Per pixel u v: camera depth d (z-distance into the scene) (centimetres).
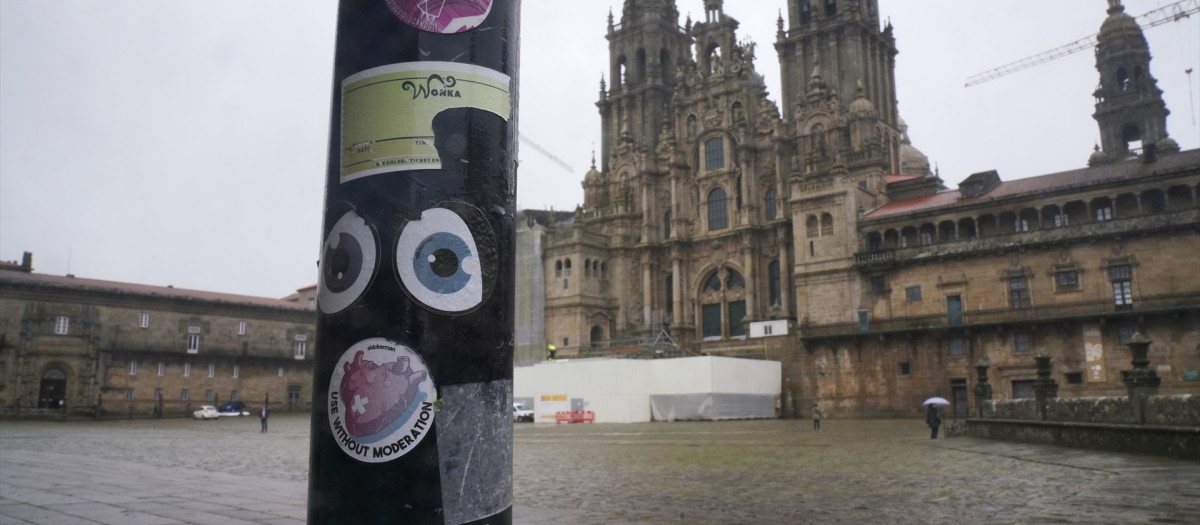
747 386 7338
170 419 8669
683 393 7062
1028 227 6594
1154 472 1739
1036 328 6344
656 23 10794
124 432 5322
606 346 9406
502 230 430
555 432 5181
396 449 387
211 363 9512
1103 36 9825
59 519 1177
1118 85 9656
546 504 1445
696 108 9806
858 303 7356
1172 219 5834
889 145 9106
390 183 407
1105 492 1435
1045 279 6369
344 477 390
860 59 8806
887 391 7062
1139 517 1141
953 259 6838
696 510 1345
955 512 1262
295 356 10444
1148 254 5947
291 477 1970
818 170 7831
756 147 9131
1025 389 6362
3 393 7994
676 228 9506
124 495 1508
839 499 1479
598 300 9725
